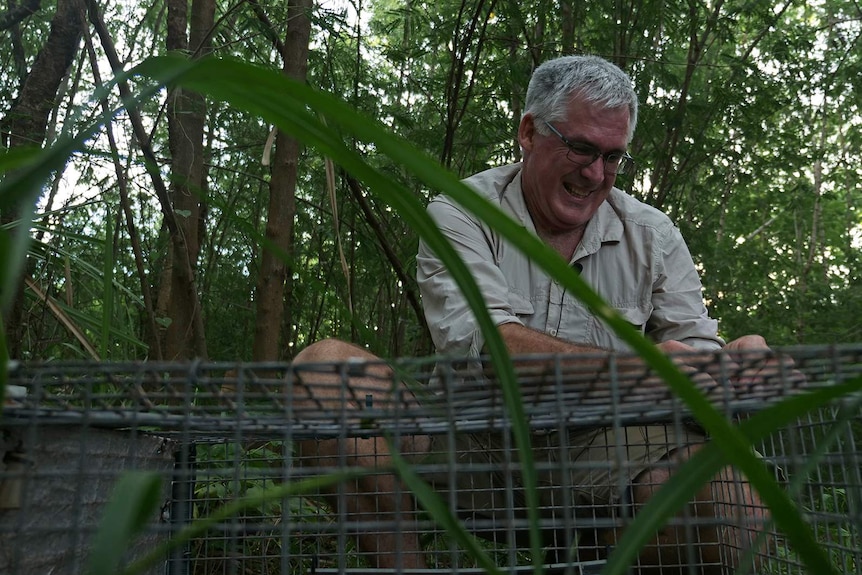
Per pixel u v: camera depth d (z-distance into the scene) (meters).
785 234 12.21
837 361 0.80
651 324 2.14
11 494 0.85
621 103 2.07
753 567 1.40
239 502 0.51
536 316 2.05
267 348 3.61
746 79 6.25
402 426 1.05
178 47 3.68
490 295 1.85
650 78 5.42
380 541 1.56
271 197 3.65
